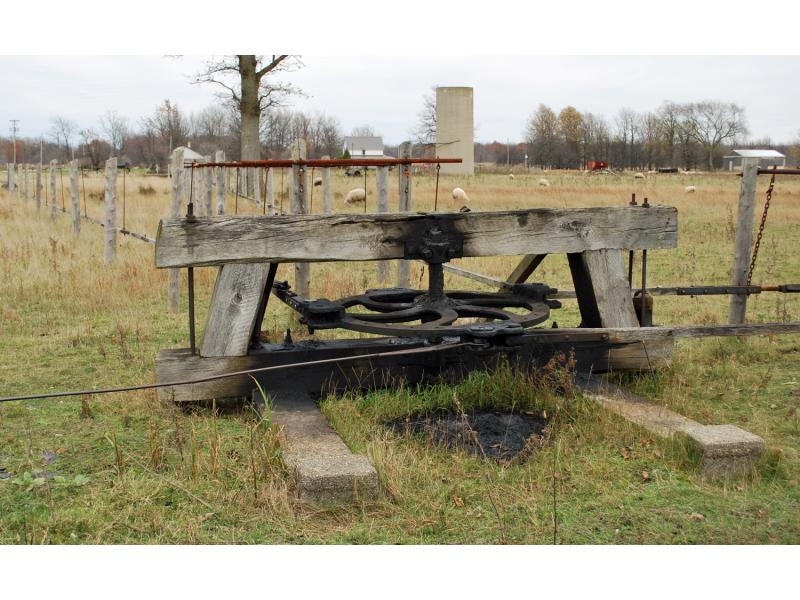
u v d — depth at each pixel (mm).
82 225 21281
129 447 5445
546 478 4941
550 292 7402
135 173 67438
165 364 6215
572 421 5895
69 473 5012
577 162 110188
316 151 82688
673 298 11508
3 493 4703
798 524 4422
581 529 4344
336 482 4590
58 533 4195
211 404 6340
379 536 4258
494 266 14539
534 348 6848
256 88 31297
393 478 4801
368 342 6793
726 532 4316
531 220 6668
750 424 6055
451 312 6574
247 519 4422
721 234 19016
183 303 10867
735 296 8758
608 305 6879
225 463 5113
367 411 6109
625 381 7070
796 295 11539
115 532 4258
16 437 5645
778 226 20844
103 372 7363
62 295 10984
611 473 5039
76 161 18641
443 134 72875
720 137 105312
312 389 6473
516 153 137875
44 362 7754
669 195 33750
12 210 25828
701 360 7883
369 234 6316
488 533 4293
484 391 6473
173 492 4730
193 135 98062
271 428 5316
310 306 6520
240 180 24203
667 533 4293
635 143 112938
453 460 5207
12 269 12633
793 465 5219
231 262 6102
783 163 96938
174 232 5977
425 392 6453
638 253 16031
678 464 5121
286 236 6160
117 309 10445
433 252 6391
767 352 8133
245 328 6301
